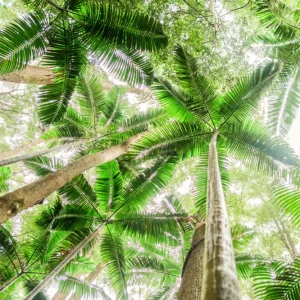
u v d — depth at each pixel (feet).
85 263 22.24
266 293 13.51
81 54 18.22
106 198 21.76
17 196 14.44
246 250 39.68
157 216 20.98
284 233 39.73
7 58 16.21
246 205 41.55
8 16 39.42
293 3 27.25
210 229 5.87
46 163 24.11
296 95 22.44
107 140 29.50
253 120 20.79
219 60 27.99
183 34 26.78
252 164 20.34
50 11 18.16
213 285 4.00
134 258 23.99
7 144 49.14
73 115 29.14
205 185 21.17
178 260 25.21
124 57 18.75
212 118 21.42
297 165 18.71
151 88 20.80
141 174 21.67
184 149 21.63
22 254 19.88
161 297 23.12
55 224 19.70
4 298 21.18
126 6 22.35
